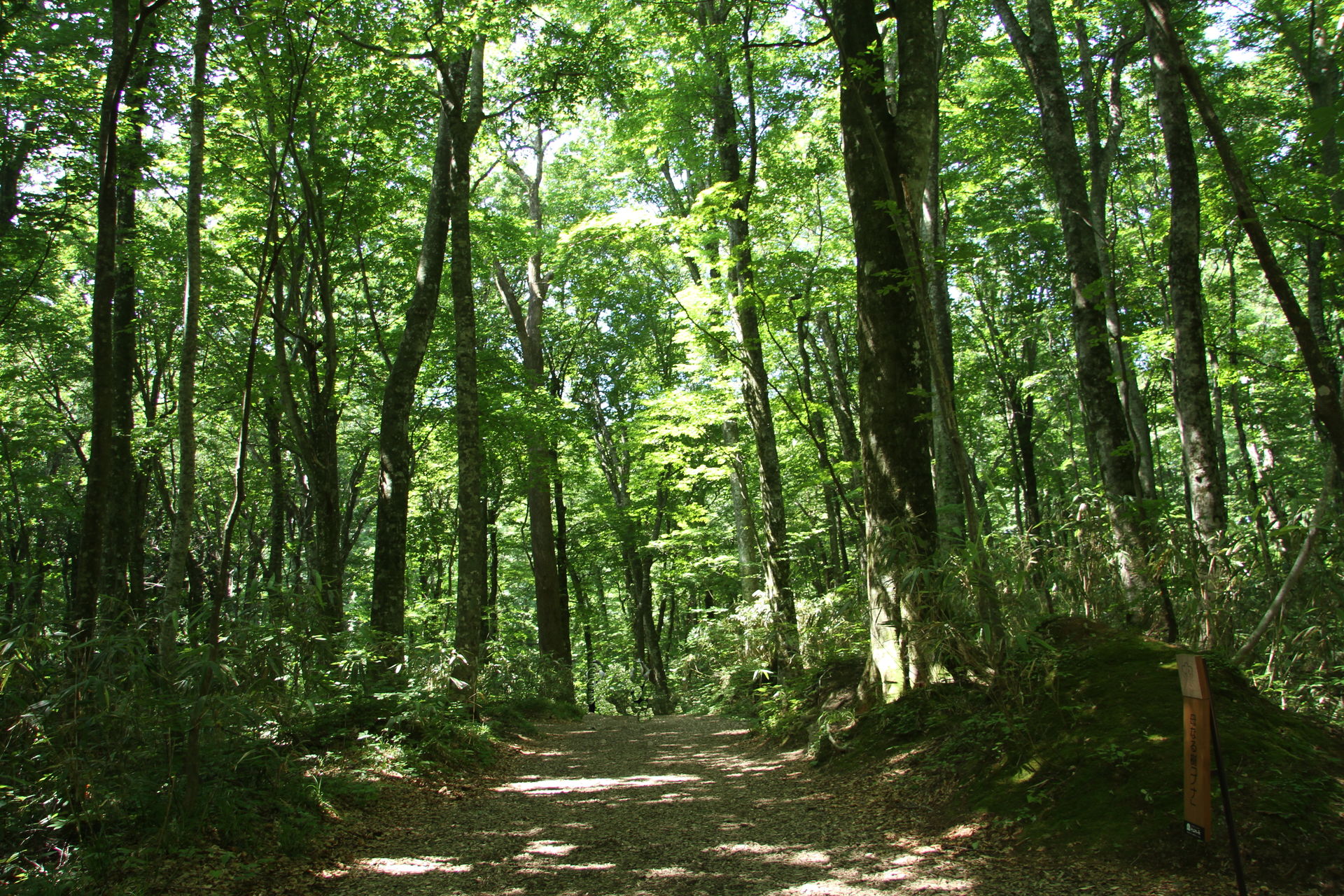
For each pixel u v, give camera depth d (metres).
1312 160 11.44
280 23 9.91
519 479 20.91
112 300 7.04
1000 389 22.11
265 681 5.75
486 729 10.02
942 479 14.12
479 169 20.97
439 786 7.74
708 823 6.08
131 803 4.96
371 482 22.75
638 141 17.09
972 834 4.96
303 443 11.83
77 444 19.45
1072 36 16.50
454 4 11.62
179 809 5.03
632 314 25.69
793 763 8.20
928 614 7.30
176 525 7.22
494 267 23.19
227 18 10.53
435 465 23.00
